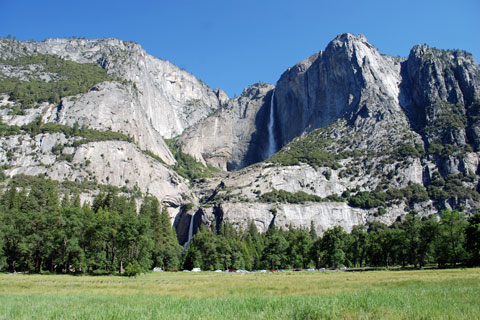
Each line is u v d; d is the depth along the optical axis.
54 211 84.56
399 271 73.00
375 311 20.25
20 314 23.28
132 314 21.61
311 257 104.94
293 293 34.88
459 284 37.75
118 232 79.69
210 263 108.56
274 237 112.00
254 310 22.36
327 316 19.44
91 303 28.67
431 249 86.44
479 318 18.02
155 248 111.25
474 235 77.00
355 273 70.38
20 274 70.81
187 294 35.81
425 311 19.67
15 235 77.94
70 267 83.81
